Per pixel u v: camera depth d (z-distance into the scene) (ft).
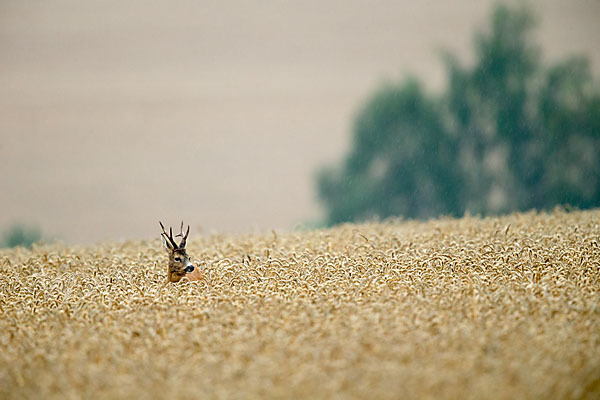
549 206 505.66
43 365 113.39
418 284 142.51
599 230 184.44
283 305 132.05
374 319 121.60
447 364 105.29
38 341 122.52
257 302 135.95
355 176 538.06
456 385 99.04
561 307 124.57
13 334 128.36
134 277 158.81
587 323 117.50
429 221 231.09
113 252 194.90
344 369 104.37
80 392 103.35
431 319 121.70
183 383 103.19
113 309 137.69
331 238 197.26
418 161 525.34
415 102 527.40
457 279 142.72
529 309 124.36
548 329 114.93
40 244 217.77
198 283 150.30
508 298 129.39
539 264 151.02
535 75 513.86
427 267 151.23
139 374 106.22
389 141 531.50
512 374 100.99
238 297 139.44
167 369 107.76
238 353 111.24
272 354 110.42
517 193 511.81
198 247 200.64
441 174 520.83
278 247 186.91
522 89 510.99
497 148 515.50
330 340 113.29
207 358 109.81
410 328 118.01
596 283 140.97
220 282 151.94
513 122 511.81
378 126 533.14
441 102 527.40
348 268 152.66
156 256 183.62
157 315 129.90
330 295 137.28
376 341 112.68
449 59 525.75
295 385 100.07
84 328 127.24
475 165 517.14
